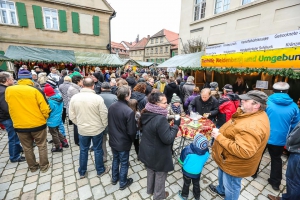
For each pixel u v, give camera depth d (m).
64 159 3.00
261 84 5.01
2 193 2.19
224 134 1.63
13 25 9.79
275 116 2.15
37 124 2.38
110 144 2.16
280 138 2.16
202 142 1.77
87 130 2.22
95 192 2.23
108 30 13.06
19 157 2.92
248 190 2.33
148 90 4.47
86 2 11.79
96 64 9.76
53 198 2.12
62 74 5.67
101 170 2.56
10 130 2.73
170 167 1.82
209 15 10.46
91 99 2.18
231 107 2.97
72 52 10.17
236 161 1.51
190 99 3.85
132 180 2.45
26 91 2.23
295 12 6.54
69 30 11.59
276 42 3.73
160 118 1.64
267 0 7.34
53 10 10.85
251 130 1.32
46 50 9.34
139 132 2.96
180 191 2.22
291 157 1.75
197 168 1.88
